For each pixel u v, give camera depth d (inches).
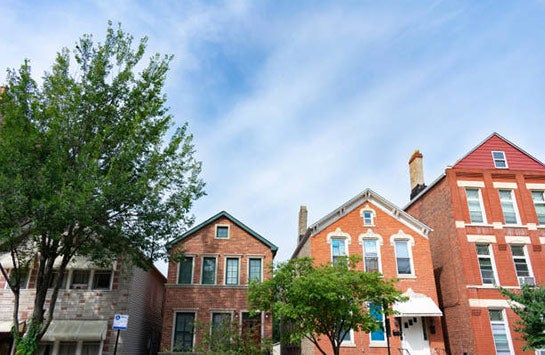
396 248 956.6
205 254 989.2
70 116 668.1
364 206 983.0
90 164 611.8
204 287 953.5
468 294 882.8
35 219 585.6
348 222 965.2
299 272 702.5
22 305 840.3
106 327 839.1
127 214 703.1
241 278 971.9
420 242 957.8
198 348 798.5
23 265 790.5
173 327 912.3
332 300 606.2
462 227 941.2
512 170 1008.9
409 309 860.6
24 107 641.0
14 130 600.7
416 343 870.4
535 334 708.7
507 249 933.8
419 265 935.7
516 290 895.1
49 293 862.5
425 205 1099.3
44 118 636.1
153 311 1122.7
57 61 698.8
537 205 1001.5
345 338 866.1
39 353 821.2
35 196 591.2
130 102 732.7
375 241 956.6
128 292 880.3
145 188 666.2
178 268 971.3
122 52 737.6
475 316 864.9
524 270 931.3
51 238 643.5
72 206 581.9
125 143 678.5
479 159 1016.2
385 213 979.9
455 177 989.2
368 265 933.8
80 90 668.1
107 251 767.7
